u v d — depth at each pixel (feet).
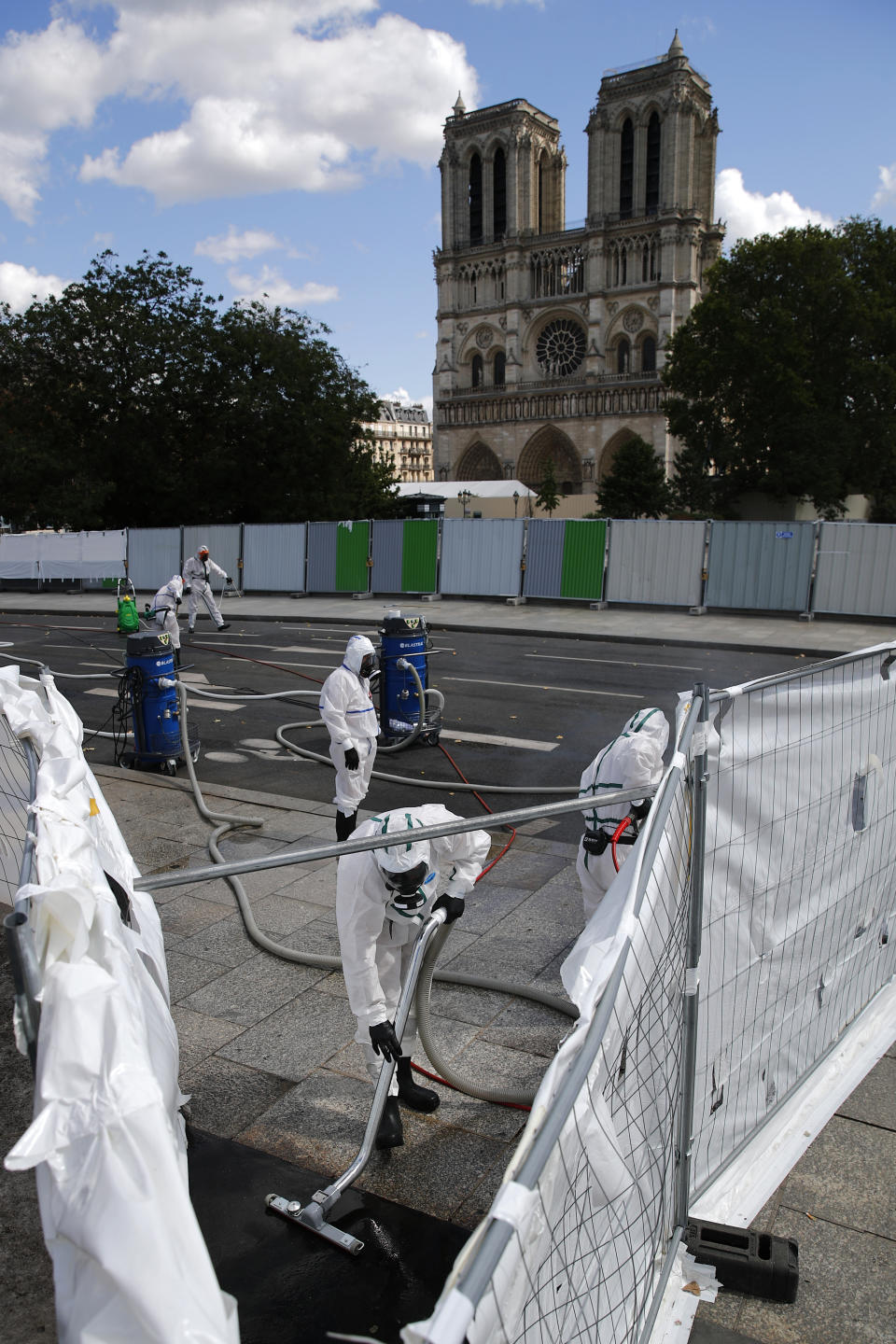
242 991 14.83
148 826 23.32
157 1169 4.78
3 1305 8.70
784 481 137.18
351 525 82.84
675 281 253.44
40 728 12.47
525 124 273.13
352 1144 11.07
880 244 130.31
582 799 9.70
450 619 66.28
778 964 10.75
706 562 67.05
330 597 84.89
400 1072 11.75
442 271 289.33
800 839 10.77
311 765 29.96
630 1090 6.80
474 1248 4.21
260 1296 8.71
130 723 35.55
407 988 10.20
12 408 116.98
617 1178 6.35
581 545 71.92
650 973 7.09
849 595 62.13
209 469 122.01
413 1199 10.12
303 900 18.54
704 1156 9.64
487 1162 10.77
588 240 263.08
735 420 143.95
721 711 8.96
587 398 266.77
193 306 121.70
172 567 93.71
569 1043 5.42
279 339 125.18
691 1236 8.96
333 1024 13.82
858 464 139.23
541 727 34.22
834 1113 11.23
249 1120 11.55
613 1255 6.55
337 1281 8.89
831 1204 9.75
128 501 125.49
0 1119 11.58
